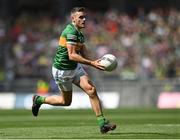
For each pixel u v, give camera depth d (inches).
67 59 1288.1
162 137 1184.2
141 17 4104.3
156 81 3324.3
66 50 1283.2
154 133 1279.5
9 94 3476.9
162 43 3816.4
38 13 4569.4
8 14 4579.2
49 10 4611.2
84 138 1175.0
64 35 1286.9
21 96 3476.9
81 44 1295.5
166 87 3302.2
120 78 3553.2
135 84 3324.3
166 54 3727.9
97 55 3816.4
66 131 1370.6
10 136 1237.1
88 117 2116.1
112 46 3836.1
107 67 1248.2
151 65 3617.1
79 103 3181.6
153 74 3585.1
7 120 1972.2
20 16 4493.1
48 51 3900.1
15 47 3973.9
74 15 1284.4
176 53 3757.4
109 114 2347.4
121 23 4065.0
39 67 3791.8
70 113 2447.1
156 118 1987.0
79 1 4596.5
